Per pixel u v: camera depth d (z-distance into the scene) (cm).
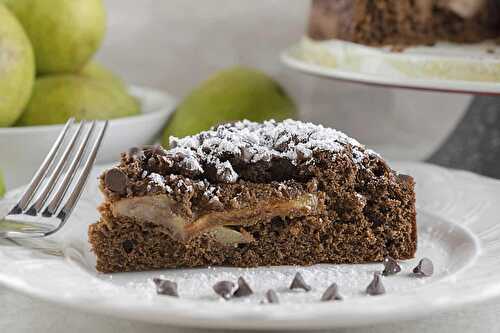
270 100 59
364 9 57
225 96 59
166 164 46
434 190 52
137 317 39
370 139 69
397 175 47
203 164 46
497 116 66
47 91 56
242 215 46
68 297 39
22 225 46
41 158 54
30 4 57
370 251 47
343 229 46
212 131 48
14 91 54
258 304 40
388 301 39
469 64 52
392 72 54
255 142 47
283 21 68
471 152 66
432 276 45
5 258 43
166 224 45
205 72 69
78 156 48
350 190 46
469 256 45
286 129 48
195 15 68
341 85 68
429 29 58
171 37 68
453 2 58
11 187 55
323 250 46
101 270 45
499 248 46
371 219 47
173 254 46
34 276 41
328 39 58
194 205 46
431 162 67
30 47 55
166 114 59
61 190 47
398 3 58
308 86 68
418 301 39
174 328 42
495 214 49
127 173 45
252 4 67
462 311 43
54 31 57
